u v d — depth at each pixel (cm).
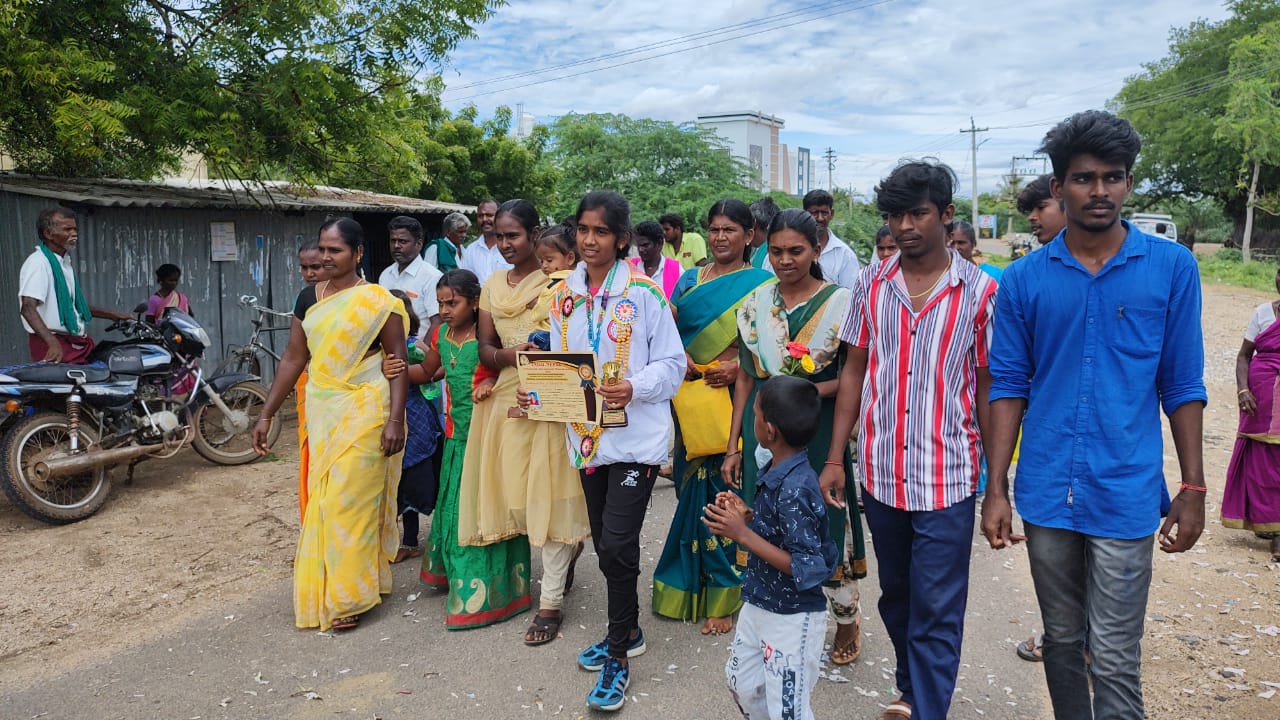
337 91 846
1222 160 4019
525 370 375
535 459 410
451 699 365
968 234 588
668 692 370
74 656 404
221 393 733
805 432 289
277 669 392
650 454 370
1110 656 261
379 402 434
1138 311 257
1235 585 489
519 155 2038
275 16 788
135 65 750
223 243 935
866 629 431
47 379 580
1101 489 260
